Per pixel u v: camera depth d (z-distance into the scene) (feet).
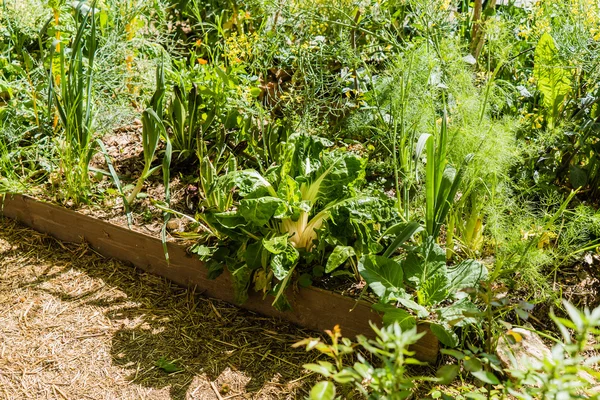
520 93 11.55
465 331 8.45
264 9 13.84
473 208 9.53
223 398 8.25
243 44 13.57
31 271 10.87
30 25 14.49
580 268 9.66
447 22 12.37
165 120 12.36
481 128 9.31
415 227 8.77
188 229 10.69
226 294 10.07
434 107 10.55
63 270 10.91
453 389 8.09
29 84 12.80
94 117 12.73
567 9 10.82
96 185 11.94
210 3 16.31
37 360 8.91
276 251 8.79
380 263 8.62
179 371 8.70
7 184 11.89
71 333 9.42
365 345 5.47
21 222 12.25
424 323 8.41
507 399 7.66
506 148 9.09
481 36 11.75
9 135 12.38
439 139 9.00
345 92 12.98
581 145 10.09
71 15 14.60
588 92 10.85
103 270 10.89
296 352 9.02
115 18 14.80
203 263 10.10
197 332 9.45
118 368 8.77
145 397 8.27
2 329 9.48
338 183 9.50
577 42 10.57
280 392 8.33
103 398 8.26
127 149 13.15
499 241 9.15
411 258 8.89
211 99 12.32
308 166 9.84
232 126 12.03
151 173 11.30
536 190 10.15
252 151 11.71
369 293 9.06
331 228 9.34
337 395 8.21
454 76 10.03
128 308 9.98
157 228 10.77
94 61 13.67
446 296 8.46
